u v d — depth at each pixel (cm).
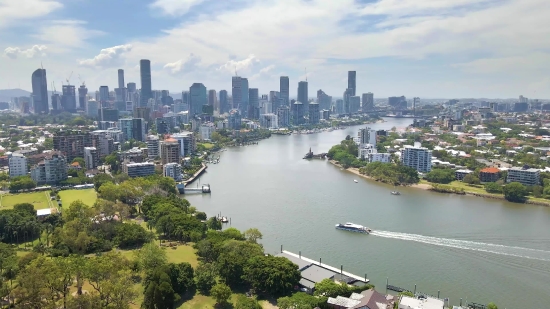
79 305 19750
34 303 19338
